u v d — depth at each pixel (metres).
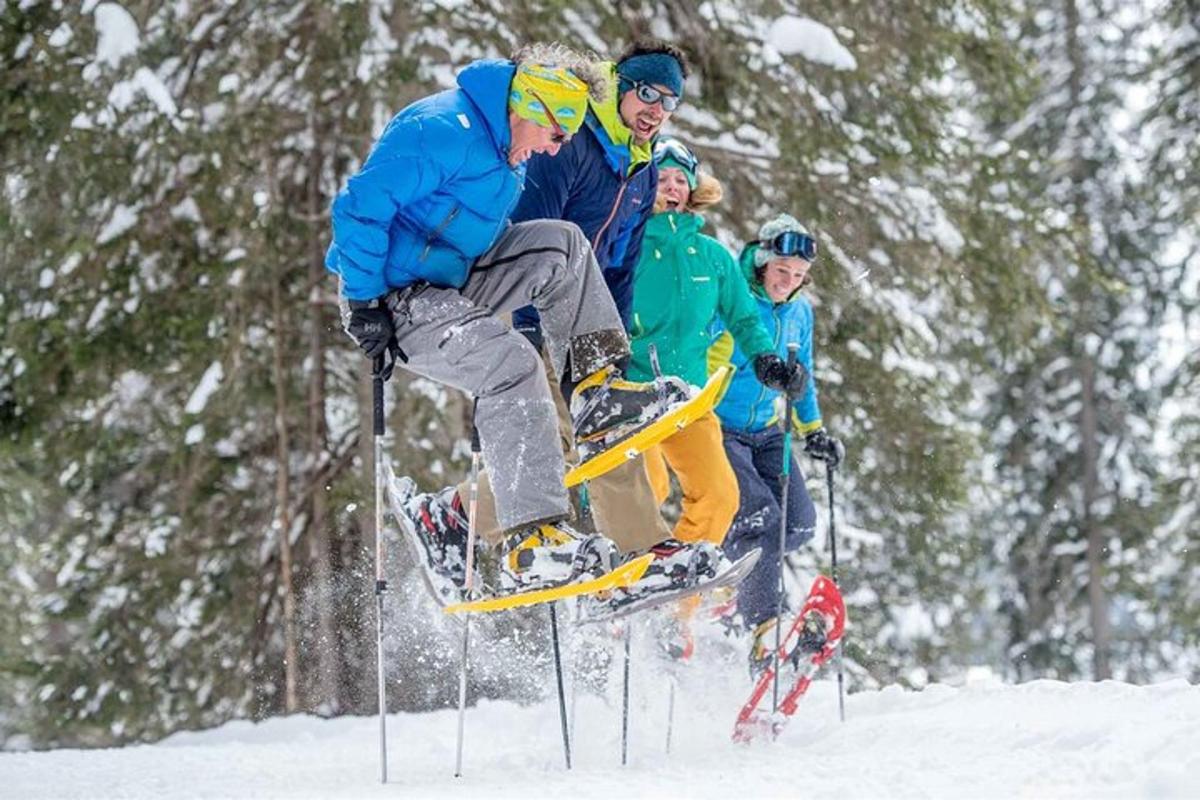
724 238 21.44
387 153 8.09
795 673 11.13
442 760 10.55
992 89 26.05
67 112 19.50
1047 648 43.19
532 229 8.67
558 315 8.81
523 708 14.59
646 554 8.72
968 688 11.27
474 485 8.64
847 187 22.41
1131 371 43.47
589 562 8.20
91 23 19.75
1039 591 43.66
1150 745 7.16
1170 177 35.78
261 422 22.86
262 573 23.17
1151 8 43.09
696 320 10.91
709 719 10.92
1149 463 43.56
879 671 25.61
